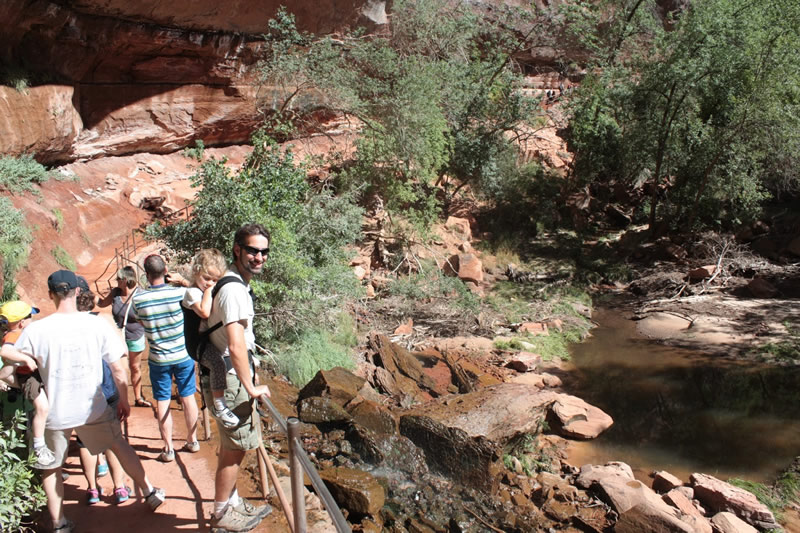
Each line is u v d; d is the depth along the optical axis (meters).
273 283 10.71
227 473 3.92
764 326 16.34
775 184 23.95
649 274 20.98
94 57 16.61
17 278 11.34
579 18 24.64
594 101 23.80
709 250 21.27
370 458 7.75
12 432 3.93
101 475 5.00
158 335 5.18
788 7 19.86
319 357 10.89
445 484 7.75
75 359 3.82
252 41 20.12
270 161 12.23
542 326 16.36
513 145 24.94
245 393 3.72
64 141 16.20
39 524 4.28
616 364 14.68
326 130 25.08
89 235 15.66
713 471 9.85
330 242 12.52
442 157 20.41
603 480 8.54
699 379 13.70
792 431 11.20
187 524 4.32
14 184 13.99
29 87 14.52
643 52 23.30
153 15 16.70
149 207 18.34
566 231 24.02
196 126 20.77
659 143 22.31
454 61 22.55
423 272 18.00
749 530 7.80
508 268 20.77
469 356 14.06
